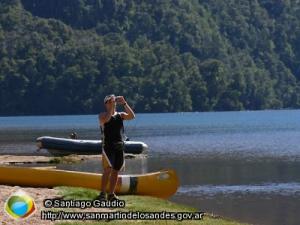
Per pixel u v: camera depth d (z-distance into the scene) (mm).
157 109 178375
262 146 55344
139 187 19000
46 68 187875
